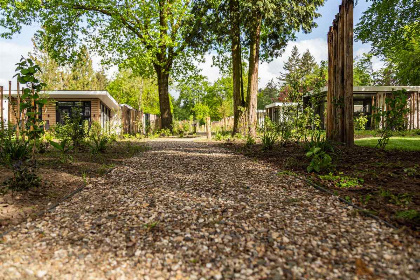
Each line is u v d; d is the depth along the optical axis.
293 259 2.04
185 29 17.88
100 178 4.89
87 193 3.92
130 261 2.07
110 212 3.12
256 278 1.82
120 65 19.00
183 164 6.43
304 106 8.52
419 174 3.91
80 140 8.31
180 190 4.08
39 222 2.82
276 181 4.48
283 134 8.82
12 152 5.73
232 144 11.20
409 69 20.23
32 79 5.09
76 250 2.23
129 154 8.22
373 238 2.30
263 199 3.55
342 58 7.30
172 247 2.27
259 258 2.07
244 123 14.20
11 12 16.47
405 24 10.95
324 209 3.07
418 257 1.97
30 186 3.84
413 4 10.20
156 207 3.29
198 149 9.95
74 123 8.30
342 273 1.84
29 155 6.46
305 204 3.27
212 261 2.05
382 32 11.09
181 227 2.68
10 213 2.99
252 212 3.06
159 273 1.91
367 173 4.30
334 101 7.40
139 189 4.15
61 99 18.03
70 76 36.09
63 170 5.25
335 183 4.00
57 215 3.03
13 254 2.15
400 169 4.33
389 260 1.96
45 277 1.87
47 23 17.92
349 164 5.11
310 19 13.60
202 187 4.24
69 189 4.09
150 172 5.47
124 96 38.66
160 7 18.34
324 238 2.35
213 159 7.18
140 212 3.12
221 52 21.61
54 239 2.43
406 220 2.55
